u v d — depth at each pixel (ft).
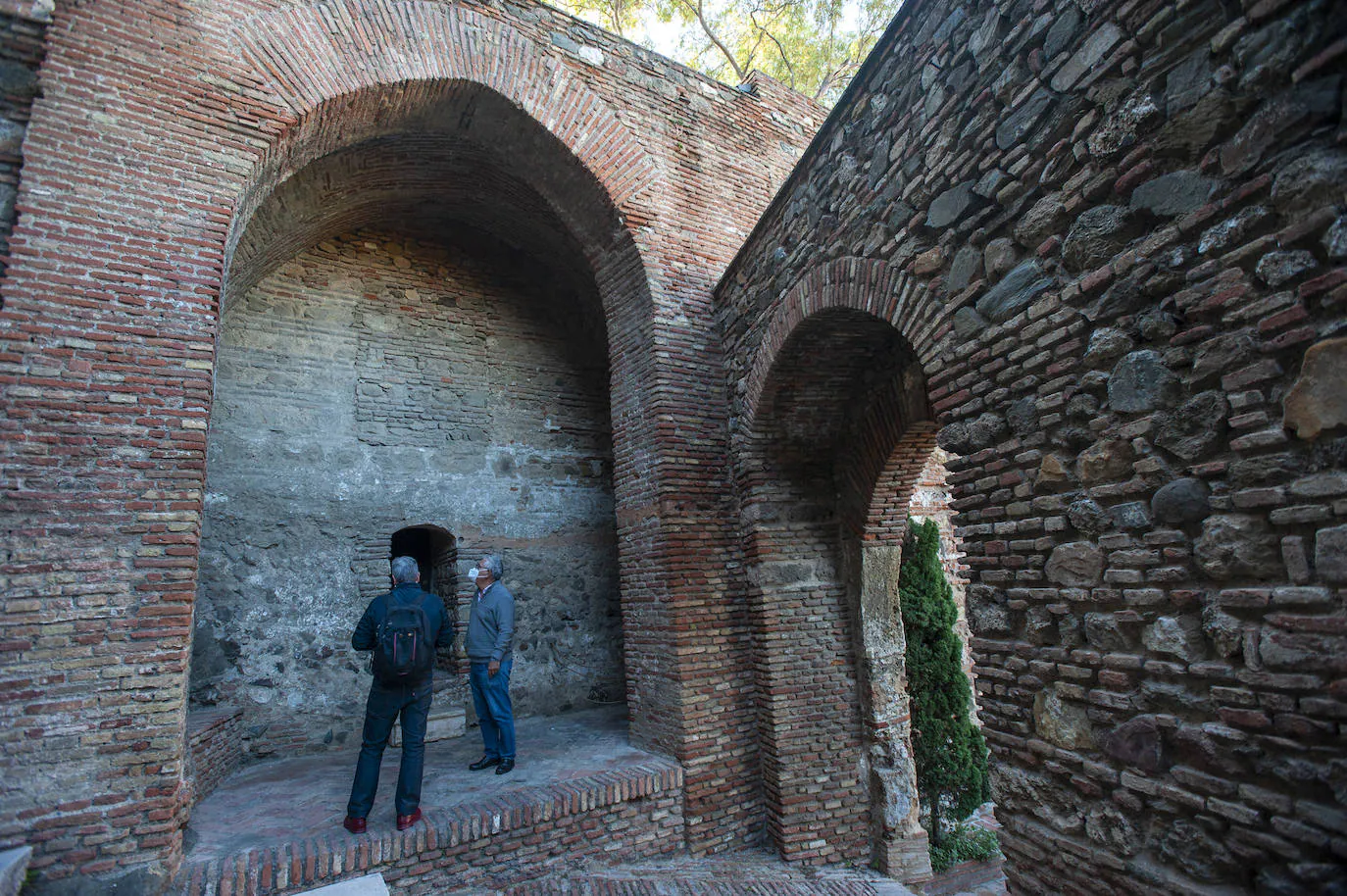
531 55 19.75
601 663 26.81
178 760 12.10
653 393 20.93
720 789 19.03
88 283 12.75
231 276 19.13
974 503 11.26
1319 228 6.68
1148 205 8.45
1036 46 10.29
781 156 25.50
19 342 12.01
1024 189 10.37
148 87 14.08
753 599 20.48
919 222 12.84
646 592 20.67
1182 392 8.02
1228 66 7.58
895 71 13.78
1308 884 6.59
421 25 17.95
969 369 11.39
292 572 21.63
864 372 19.94
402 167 21.59
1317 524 6.66
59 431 12.06
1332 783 6.41
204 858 12.83
